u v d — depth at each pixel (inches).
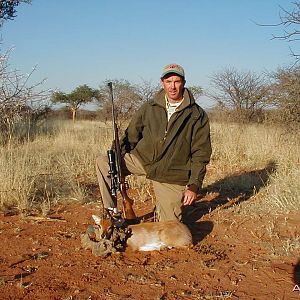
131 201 200.8
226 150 430.6
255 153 414.6
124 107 693.3
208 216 239.3
